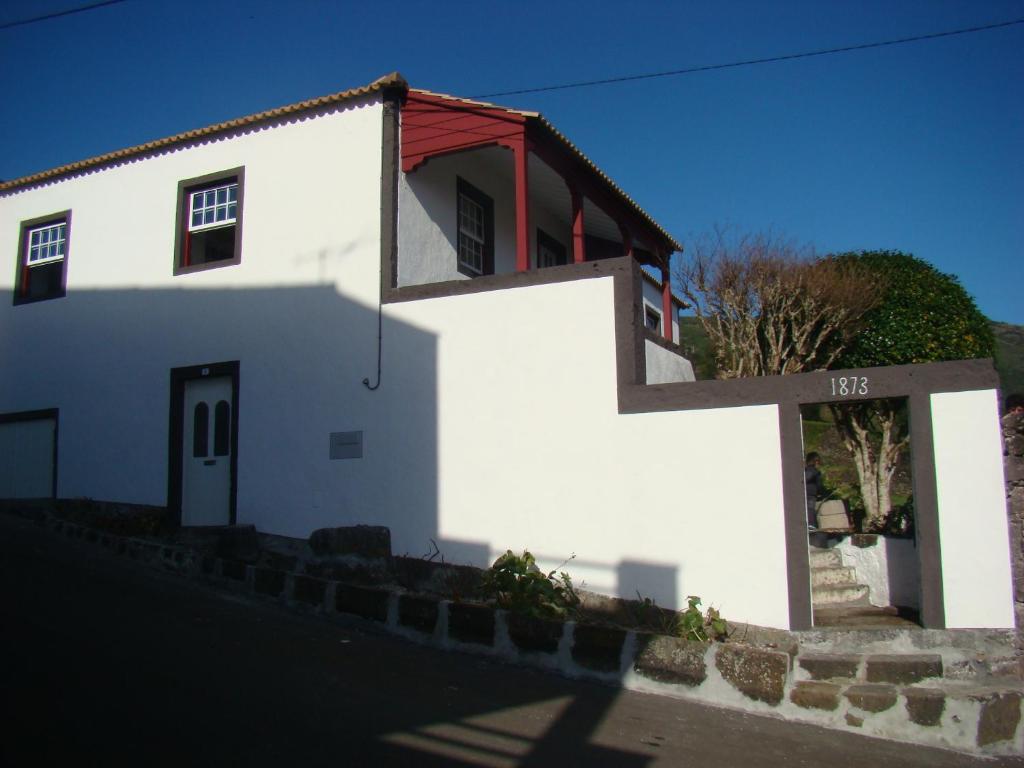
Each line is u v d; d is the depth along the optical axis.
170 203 13.13
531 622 8.02
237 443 11.91
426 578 9.77
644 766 5.85
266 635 7.94
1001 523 7.72
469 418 10.17
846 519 10.72
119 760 4.91
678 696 7.46
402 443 10.59
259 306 12.05
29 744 4.98
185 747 5.20
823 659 7.49
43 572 9.27
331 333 11.38
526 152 11.23
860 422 11.38
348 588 8.91
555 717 6.66
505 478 9.84
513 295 10.10
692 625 7.95
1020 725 6.85
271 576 9.43
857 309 12.92
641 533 8.95
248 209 12.35
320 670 7.08
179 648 7.18
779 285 14.35
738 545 8.45
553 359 9.75
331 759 5.29
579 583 9.20
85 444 13.39
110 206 13.76
